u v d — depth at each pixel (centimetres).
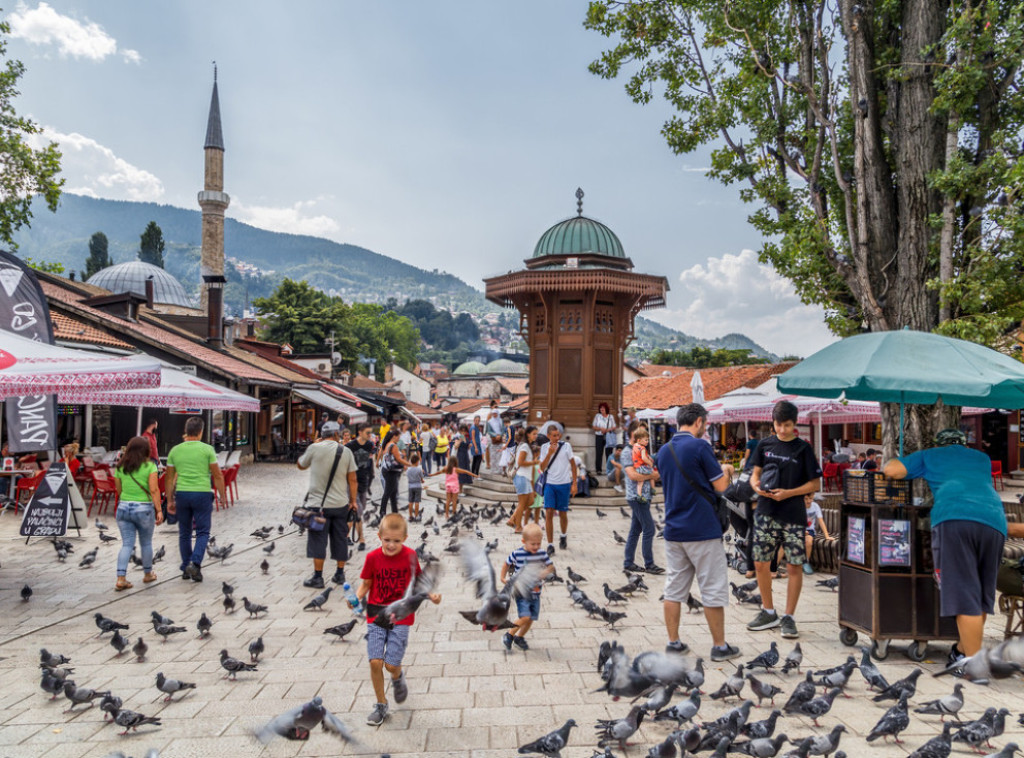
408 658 621
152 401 1502
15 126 2327
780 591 869
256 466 3044
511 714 499
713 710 502
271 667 597
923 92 837
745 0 1023
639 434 987
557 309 1994
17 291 1034
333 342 7281
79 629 704
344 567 954
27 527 1041
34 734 466
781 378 689
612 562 1065
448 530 1364
